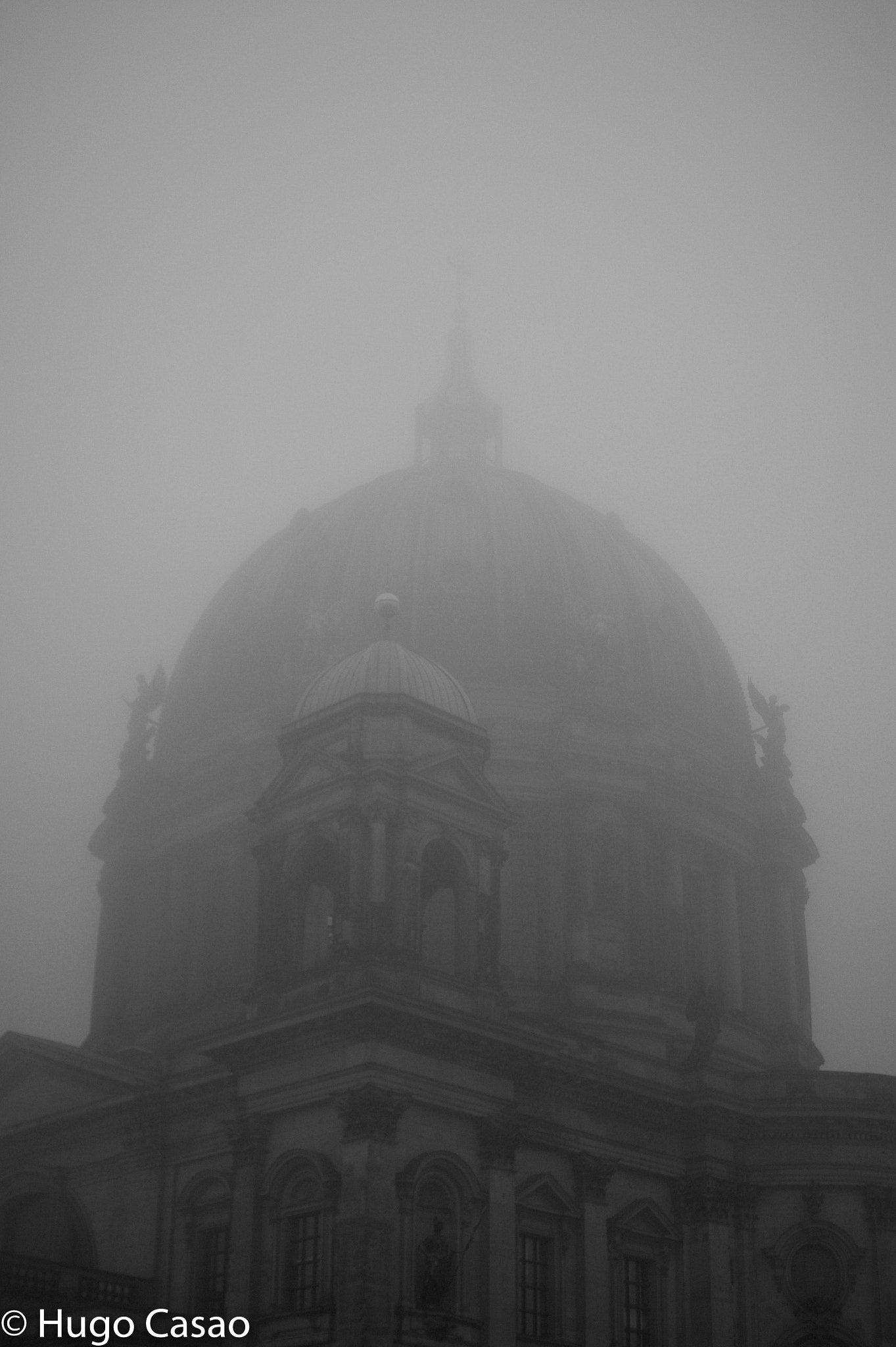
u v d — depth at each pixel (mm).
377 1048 69875
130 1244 79250
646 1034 89688
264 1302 70250
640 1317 80062
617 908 94188
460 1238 71188
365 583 101312
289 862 76688
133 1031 97375
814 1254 83938
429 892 80875
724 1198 83188
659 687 101812
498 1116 73562
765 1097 85938
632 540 110875
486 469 111438
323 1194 69812
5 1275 72125
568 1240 77188
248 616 104312
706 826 99812
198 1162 78188
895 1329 82312
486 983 75250
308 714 79688
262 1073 73875
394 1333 66625
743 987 99625
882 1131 85562
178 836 99438
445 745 77875
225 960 93438
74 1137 84688
